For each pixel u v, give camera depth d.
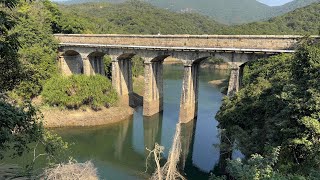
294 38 31.09
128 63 48.62
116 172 29.80
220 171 29.31
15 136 15.84
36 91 43.66
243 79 37.00
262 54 33.12
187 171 29.69
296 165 17.14
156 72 44.81
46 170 15.67
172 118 44.94
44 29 51.12
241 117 25.23
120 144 36.56
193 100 42.06
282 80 24.00
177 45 39.09
